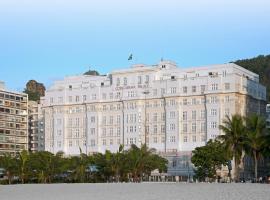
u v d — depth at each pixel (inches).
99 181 6840.6
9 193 3481.8
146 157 6702.8
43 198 2783.0
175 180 7455.7
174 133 7716.5
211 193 2896.2
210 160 6072.8
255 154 5689.0
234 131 5693.9
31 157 6801.2
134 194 2957.7
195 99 7647.6
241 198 2410.2
